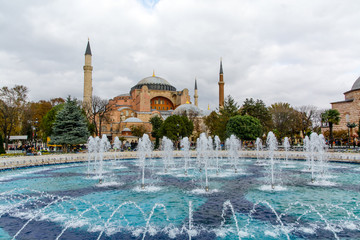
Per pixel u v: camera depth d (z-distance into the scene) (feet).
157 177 64.18
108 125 290.15
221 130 180.65
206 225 30.48
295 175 65.82
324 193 45.62
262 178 61.67
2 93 156.46
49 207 38.06
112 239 26.66
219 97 297.74
